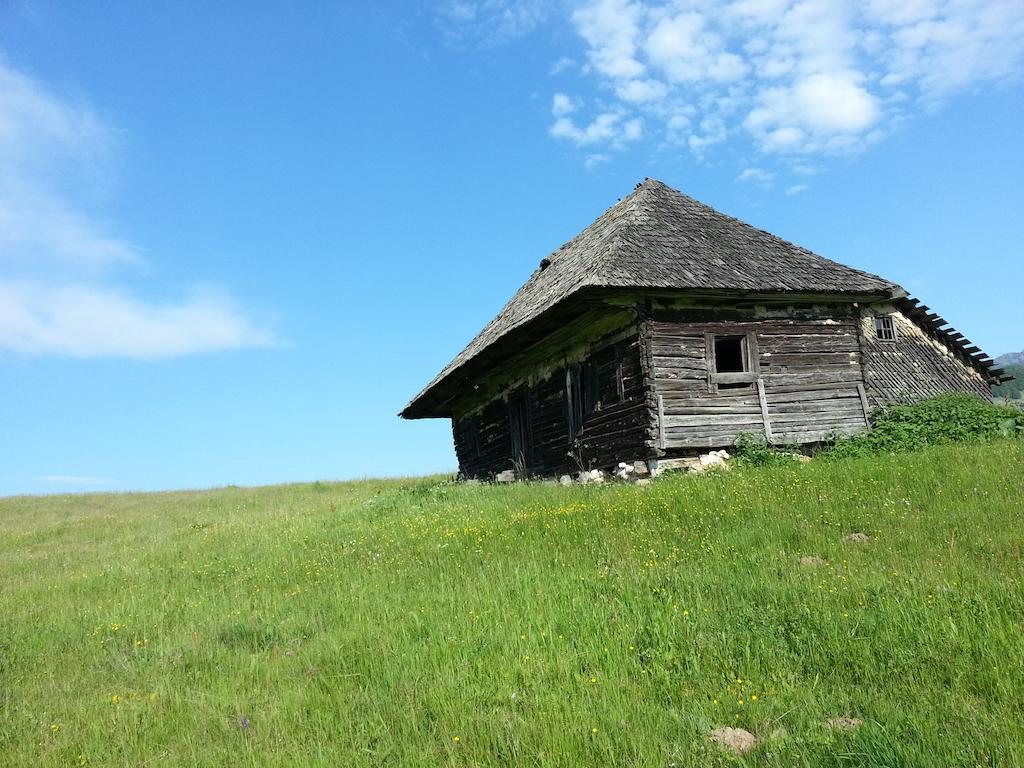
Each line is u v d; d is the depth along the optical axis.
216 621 8.55
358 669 6.34
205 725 5.56
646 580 7.53
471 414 26.62
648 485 14.03
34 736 5.68
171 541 17.34
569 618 6.75
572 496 14.20
